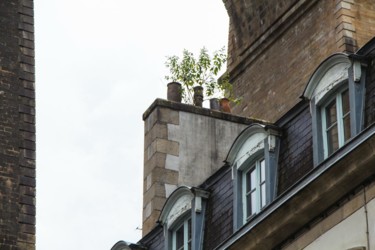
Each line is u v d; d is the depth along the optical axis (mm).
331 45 39031
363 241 25234
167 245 32406
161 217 32938
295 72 40625
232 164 30438
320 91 27641
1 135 40500
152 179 35969
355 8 39188
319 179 26125
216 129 36750
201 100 38281
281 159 28797
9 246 38969
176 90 38000
